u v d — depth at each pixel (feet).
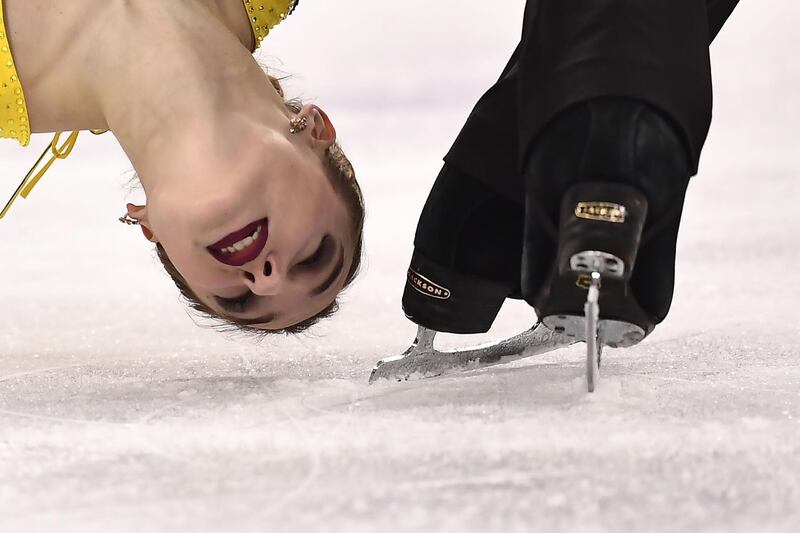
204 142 20.90
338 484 14.16
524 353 23.49
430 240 22.07
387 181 58.29
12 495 14.34
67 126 23.76
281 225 21.24
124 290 37.17
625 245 17.34
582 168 17.88
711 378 21.56
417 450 15.71
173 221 20.95
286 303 22.61
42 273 40.32
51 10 22.70
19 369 25.86
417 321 22.65
